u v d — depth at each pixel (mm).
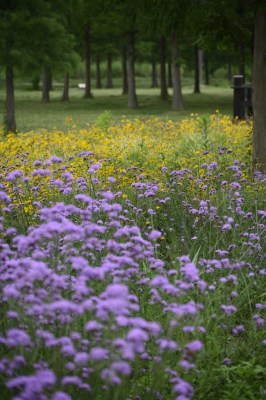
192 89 60406
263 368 4230
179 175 8500
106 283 4262
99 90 63219
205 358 4270
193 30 11133
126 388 3559
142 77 87500
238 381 4141
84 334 3729
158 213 7414
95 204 6387
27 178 5477
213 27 11016
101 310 2988
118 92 58406
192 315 4285
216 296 4879
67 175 5266
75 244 5434
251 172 9859
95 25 37938
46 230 3512
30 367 3205
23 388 3084
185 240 6555
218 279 5422
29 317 3527
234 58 49375
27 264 3619
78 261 3598
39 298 3545
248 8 10289
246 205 7586
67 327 3553
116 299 3020
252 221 6812
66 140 13406
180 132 15375
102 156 11516
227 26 11070
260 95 10273
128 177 9109
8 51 22703
